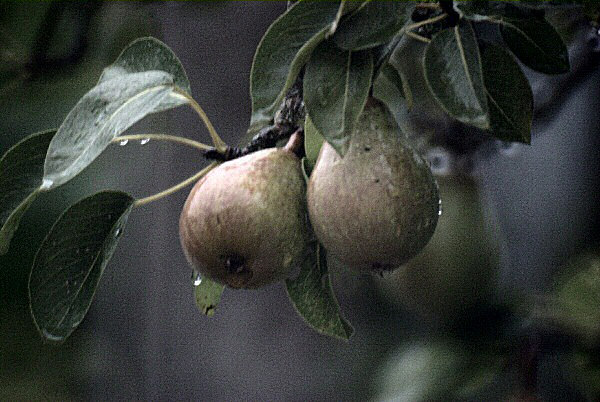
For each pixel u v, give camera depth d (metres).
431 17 2.14
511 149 2.53
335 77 2.09
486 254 2.44
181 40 2.65
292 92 2.18
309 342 2.62
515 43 2.17
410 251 2.12
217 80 2.62
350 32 2.09
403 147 2.13
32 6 2.56
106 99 2.13
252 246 2.13
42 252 2.15
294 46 2.09
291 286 2.17
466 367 2.42
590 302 2.44
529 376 2.41
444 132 2.51
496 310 2.44
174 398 2.63
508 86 2.16
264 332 2.62
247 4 2.62
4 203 2.17
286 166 2.15
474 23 2.17
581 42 2.49
